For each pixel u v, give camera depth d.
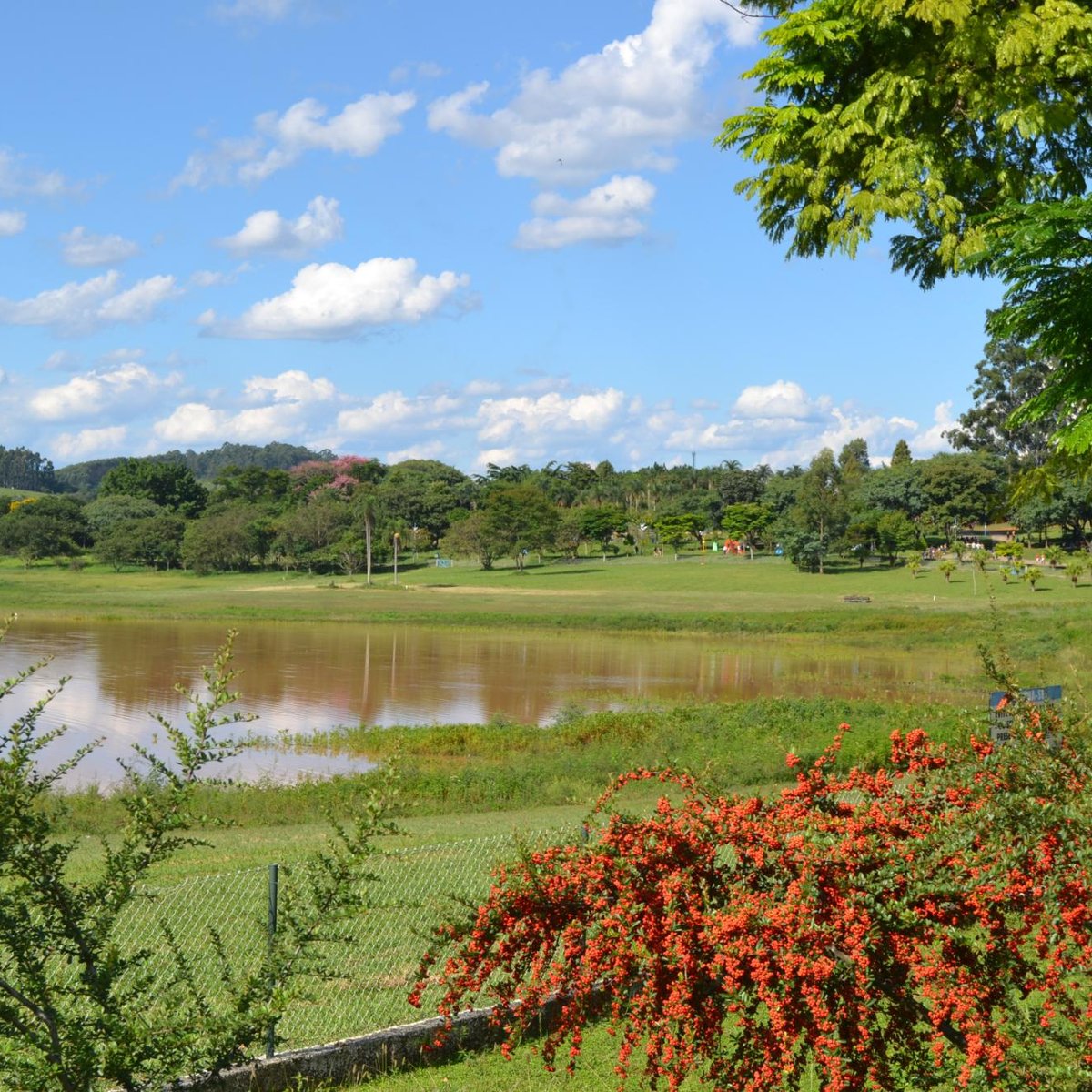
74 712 40.41
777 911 5.10
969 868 5.26
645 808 19.22
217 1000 8.94
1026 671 42.53
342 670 54.06
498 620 79.94
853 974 5.11
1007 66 9.98
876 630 70.94
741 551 156.00
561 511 163.88
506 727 32.88
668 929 5.38
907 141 10.28
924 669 54.38
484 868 13.52
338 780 24.25
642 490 192.62
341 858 6.30
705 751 23.75
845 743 22.27
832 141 10.58
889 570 119.25
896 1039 5.41
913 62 10.30
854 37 10.46
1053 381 7.94
